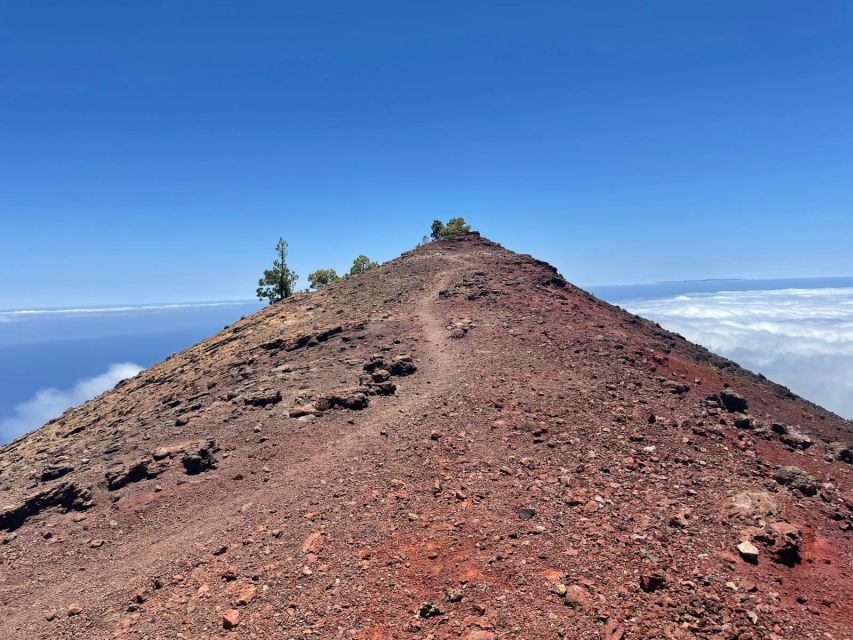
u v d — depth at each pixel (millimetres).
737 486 13867
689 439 16719
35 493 18703
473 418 18641
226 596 11141
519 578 10219
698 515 12250
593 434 16766
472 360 25516
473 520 12375
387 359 27062
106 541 15469
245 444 19906
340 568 11328
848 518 12984
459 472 14914
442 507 13148
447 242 64562
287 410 22484
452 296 38469
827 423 26328
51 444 30766
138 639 10383
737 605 9266
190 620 10617
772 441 18219
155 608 11375
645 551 10789
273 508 14812
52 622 11844
